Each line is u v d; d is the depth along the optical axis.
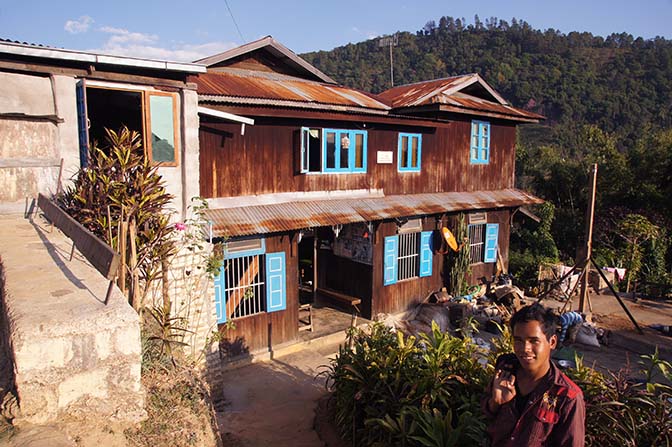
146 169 5.78
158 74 6.93
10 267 3.91
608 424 3.85
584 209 20.03
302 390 8.16
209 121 8.65
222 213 8.73
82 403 2.83
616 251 16.44
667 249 17.02
